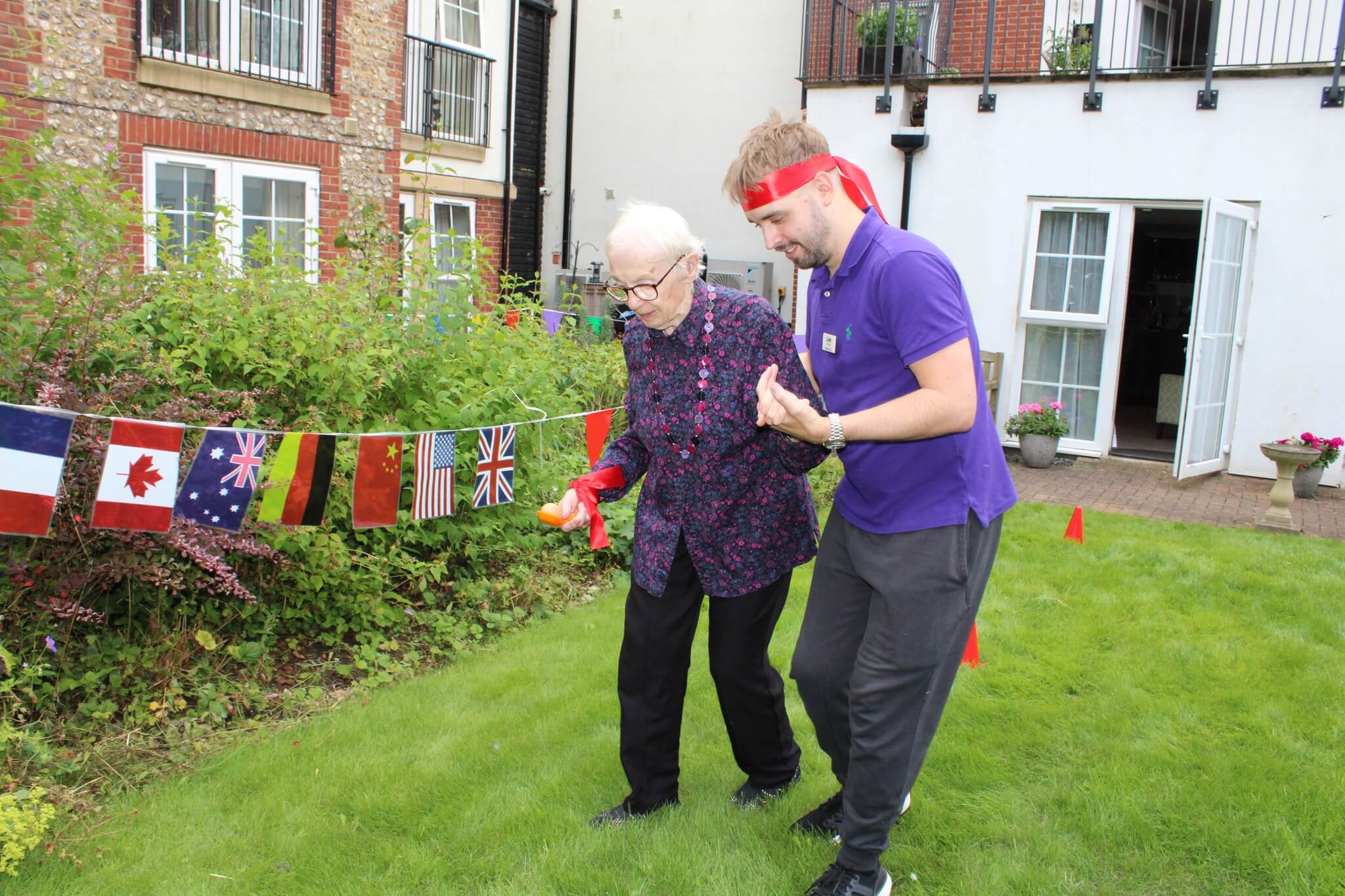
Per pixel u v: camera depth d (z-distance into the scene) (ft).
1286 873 8.42
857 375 7.61
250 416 12.35
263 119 28.91
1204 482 26.58
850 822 7.77
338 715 11.50
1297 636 14.21
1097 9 26.86
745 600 8.63
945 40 33.60
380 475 10.69
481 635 14.25
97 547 11.08
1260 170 26.00
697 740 10.90
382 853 8.68
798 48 44.91
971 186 29.14
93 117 24.89
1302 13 29.35
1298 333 26.21
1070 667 12.80
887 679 7.47
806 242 7.40
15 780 9.37
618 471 8.92
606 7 47.98
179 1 27.61
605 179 49.06
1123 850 8.85
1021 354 29.50
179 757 10.34
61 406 10.46
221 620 12.62
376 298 15.81
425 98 39.22
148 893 8.08
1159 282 44.88
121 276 12.94
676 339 8.20
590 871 8.43
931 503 7.38
